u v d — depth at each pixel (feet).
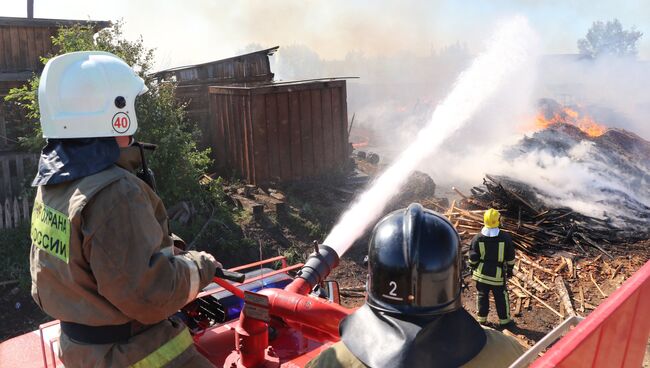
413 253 5.57
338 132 43.60
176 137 33.96
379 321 5.70
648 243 33.12
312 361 6.14
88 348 6.57
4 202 36.63
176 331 7.06
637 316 6.42
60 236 6.32
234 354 9.91
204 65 50.29
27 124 38.29
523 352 6.16
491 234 23.75
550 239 33.45
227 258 31.12
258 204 34.60
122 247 6.03
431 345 5.42
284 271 14.43
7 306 27.58
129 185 6.23
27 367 10.78
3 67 38.70
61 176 6.31
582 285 28.17
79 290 6.34
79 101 6.49
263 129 39.81
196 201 34.78
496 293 23.97
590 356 4.99
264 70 53.21
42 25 39.42
